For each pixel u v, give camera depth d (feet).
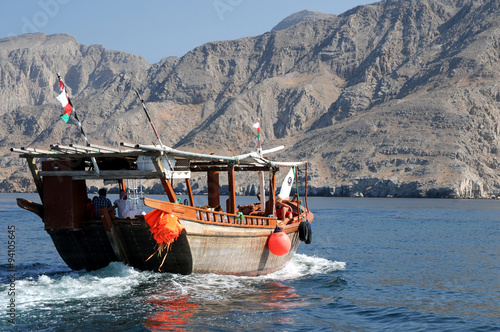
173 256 52.65
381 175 574.56
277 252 62.54
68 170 53.98
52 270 65.82
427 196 529.45
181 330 40.22
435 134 608.19
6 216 210.59
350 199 504.02
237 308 46.93
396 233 139.64
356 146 638.53
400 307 50.44
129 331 39.37
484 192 542.98
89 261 58.03
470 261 84.94
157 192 574.15
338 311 48.42
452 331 42.88
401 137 619.26
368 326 43.86
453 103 651.66
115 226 53.06
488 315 48.06
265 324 42.78
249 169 69.41
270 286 57.77
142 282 52.85
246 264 59.72
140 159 51.24
